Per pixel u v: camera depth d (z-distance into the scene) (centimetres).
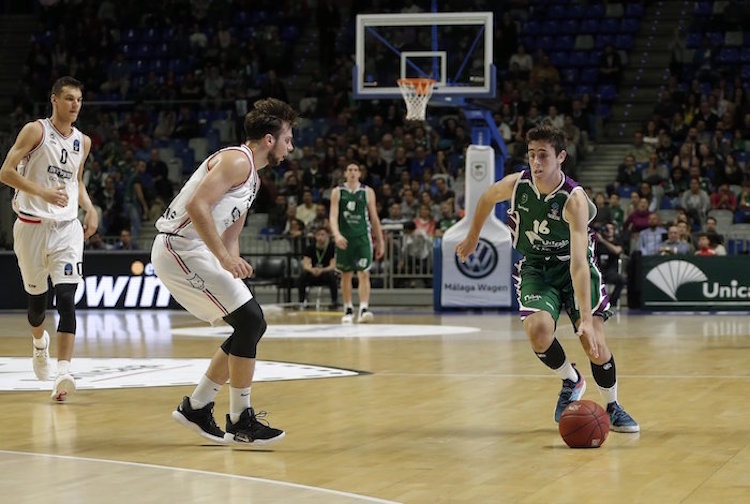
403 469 553
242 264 603
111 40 2831
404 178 2252
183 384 902
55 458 587
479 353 1154
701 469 549
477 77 1827
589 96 2466
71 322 823
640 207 2056
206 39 2788
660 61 2622
